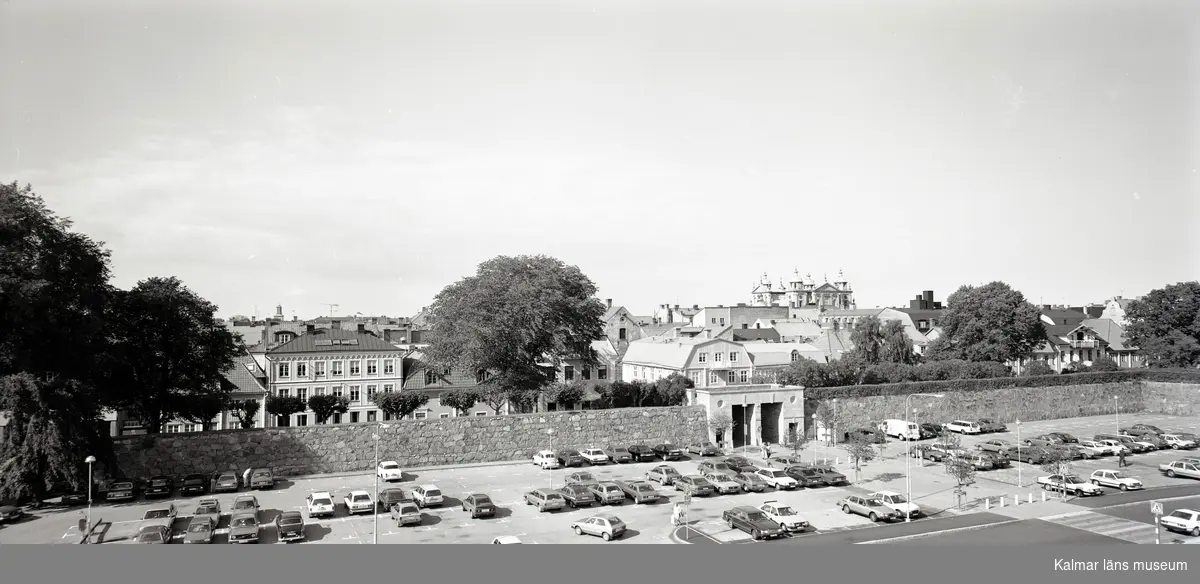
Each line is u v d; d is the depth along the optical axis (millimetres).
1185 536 45688
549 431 69125
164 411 67125
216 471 60906
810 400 83500
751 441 78750
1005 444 73750
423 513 50938
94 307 57219
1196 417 96875
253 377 85125
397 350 91938
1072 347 129375
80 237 56094
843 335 122312
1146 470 65938
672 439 75688
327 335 91750
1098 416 99000
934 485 60094
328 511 49469
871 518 49531
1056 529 47156
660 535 45812
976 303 110938
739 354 97875
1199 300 103875
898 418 87188
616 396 82375
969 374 97500
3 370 52281
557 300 77688
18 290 49094
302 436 63812
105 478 54281
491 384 77062
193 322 66312
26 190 52219
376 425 66375
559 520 49188
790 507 50625
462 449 68938
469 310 75062
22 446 49531
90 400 54812
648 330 150500
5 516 47438
